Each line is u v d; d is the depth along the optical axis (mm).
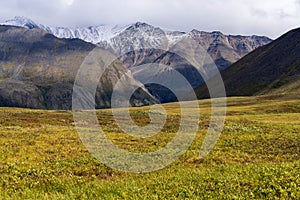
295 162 25828
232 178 20750
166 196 18250
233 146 38906
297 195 17188
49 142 39562
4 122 67562
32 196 19531
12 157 30094
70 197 18938
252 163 29141
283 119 82250
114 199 18094
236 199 17172
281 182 19000
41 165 27203
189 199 17531
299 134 46688
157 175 25031
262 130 52812
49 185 22422
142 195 18422
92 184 22156
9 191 20797
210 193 18266
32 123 69062
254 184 18953
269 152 35406
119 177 25172
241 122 67062
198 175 23000
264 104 141000
